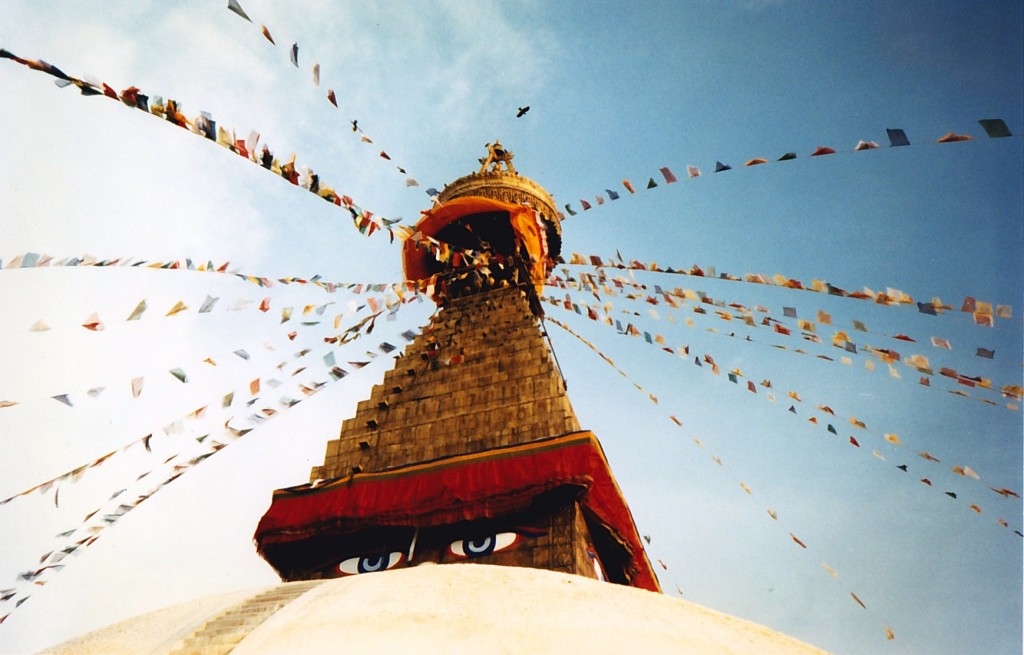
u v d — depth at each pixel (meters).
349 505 16.92
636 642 8.35
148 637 10.23
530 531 16.02
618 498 17.06
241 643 8.84
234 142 10.43
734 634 9.21
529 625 8.51
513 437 18.86
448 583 9.70
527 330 23.17
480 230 28.78
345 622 8.72
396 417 20.84
